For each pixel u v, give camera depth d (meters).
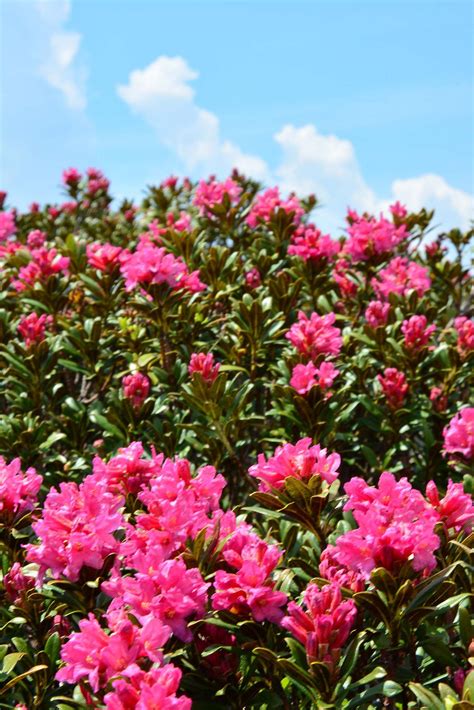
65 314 1.42
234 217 1.60
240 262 1.47
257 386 1.19
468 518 0.81
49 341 1.20
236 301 1.30
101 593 0.82
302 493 0.83
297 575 0.84
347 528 0.86
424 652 0.82
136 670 0.70
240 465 1.08
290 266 1.46
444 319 1.42
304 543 0.87
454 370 1.15
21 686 0.83
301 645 0.75
